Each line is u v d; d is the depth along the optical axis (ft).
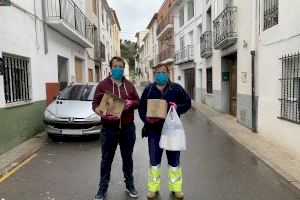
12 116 27.25
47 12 38.45
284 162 21.72
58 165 21.76
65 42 48.62
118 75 15.08
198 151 25.79
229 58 49.90
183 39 87.25
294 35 23.63
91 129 28.78
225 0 46.55
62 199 15.74
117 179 18.57
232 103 49.06
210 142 29.43
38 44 34.91
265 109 30.01
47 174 19.76
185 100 15.89
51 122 28.86
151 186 15.72
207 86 65.67
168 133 15.34
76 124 28.55
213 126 39.37
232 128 36.35
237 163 22.12
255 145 27.17
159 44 130.52
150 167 15.80
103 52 89.51
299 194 16.33
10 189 17.22
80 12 54.85
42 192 16.70
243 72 37.29
